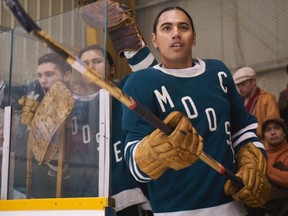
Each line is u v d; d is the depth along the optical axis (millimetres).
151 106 1943
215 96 2010
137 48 2537
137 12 5676
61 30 2152
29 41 2354
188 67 2055
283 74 4836
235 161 2090
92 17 2025
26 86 2359
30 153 2297
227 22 5223
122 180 2342
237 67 5117
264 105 4172
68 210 2031
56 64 2219
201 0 5379
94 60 1993
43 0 4836
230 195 1993
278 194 3416
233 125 2174
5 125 2412
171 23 2029
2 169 2391
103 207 1936
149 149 1727
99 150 2010
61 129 2174
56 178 2168
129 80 2002
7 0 1158
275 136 3682
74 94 2135
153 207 2016
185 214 1942
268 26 4973
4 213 2275
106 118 2008
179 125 1673
